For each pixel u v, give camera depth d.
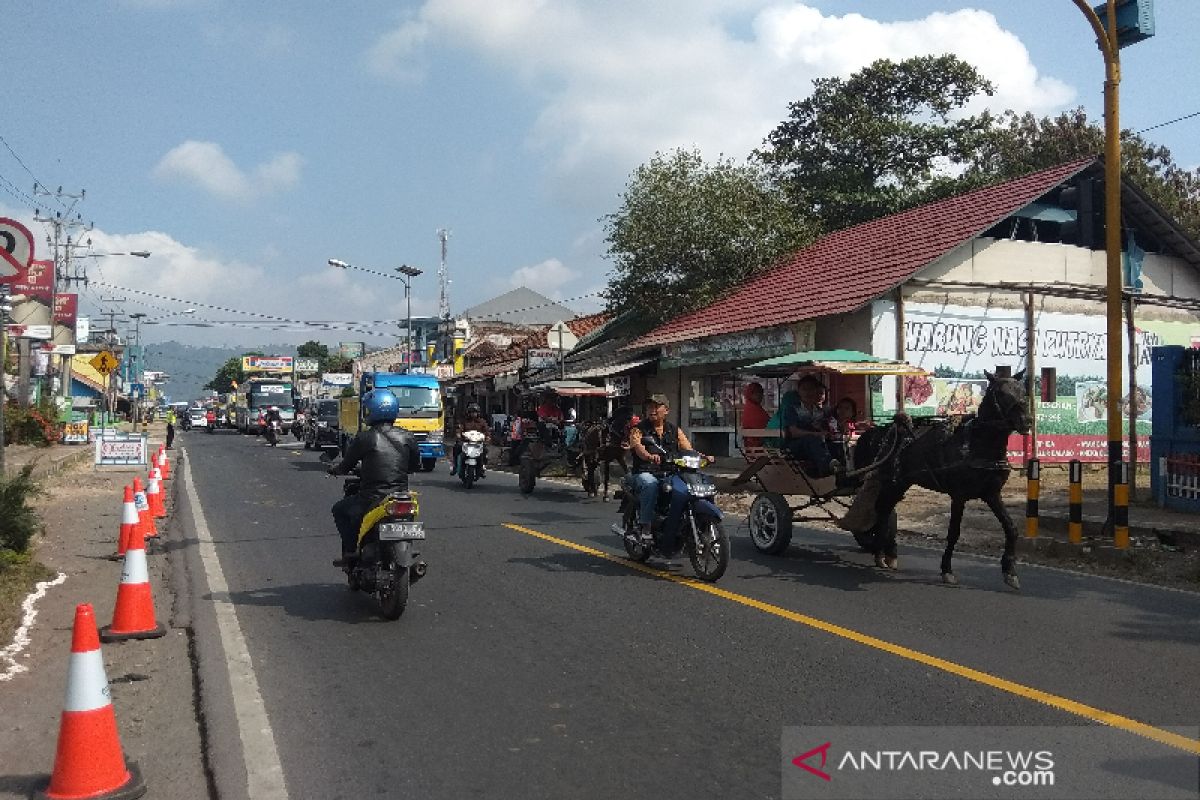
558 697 5.71
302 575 9.74
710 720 5.29
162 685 6.04
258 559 10.70
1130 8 11.53
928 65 31.92
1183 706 5.49
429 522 13.78
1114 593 8.79
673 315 26.06
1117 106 11.72
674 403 24.34
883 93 32.91
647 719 5.31
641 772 4.57
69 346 35.34
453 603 8.30
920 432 9.62
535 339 40.28
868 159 31.61
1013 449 19.14
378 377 24.20
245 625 7.57
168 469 23.83
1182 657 6.54
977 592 8.77
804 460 10.59
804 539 12.14
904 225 22.23
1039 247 19.84
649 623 7.52
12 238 10.56
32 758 4.71
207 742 5.01
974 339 18.92
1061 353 19.92
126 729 5.25
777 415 11.61
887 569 9.93
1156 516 13.16
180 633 7.34
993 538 12.29
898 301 18.12
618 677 6.10
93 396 63.22
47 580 8.98
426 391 24.44
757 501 11.01
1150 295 20.86
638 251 26.03
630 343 25.95
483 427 20.55
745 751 4.83
